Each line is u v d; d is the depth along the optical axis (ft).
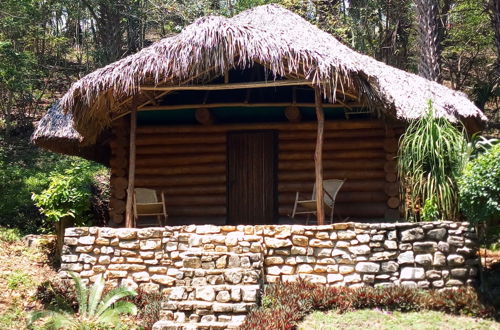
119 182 41.01
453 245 29.68
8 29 71.20
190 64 31.37
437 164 31.63
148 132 42.11
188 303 27.27
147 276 31.12
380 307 27.68
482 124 42.37
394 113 34.71
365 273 29.58
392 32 78.23
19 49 73.36
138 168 42.22
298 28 38.50
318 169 32.17
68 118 39.96
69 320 27.27
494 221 30.17
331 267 29.81
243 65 31.76
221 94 40.47
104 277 31.37
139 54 32.07
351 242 29.89
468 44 75.92
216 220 41.86
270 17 40.68
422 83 41.22
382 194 39.91
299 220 41.09
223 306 27.04
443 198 30.94
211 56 31.19
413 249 29.68
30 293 31.86
